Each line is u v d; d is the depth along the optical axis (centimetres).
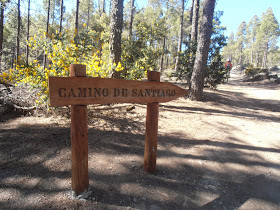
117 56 601
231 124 525
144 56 837
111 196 221
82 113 193
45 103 438
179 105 709
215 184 265
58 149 310
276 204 235
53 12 2438
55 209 194
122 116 498
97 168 273
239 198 242
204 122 523
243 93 1280
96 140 355
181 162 313
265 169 309
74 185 208
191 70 947
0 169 250
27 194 212
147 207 212
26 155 285
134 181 254
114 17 583
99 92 196
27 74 416
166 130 440
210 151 356
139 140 376
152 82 236
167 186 250
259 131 482
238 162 325
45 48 457
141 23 951
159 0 2003
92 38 584
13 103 466
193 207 220
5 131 354
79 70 185
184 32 2603
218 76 984
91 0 2633
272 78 2034
